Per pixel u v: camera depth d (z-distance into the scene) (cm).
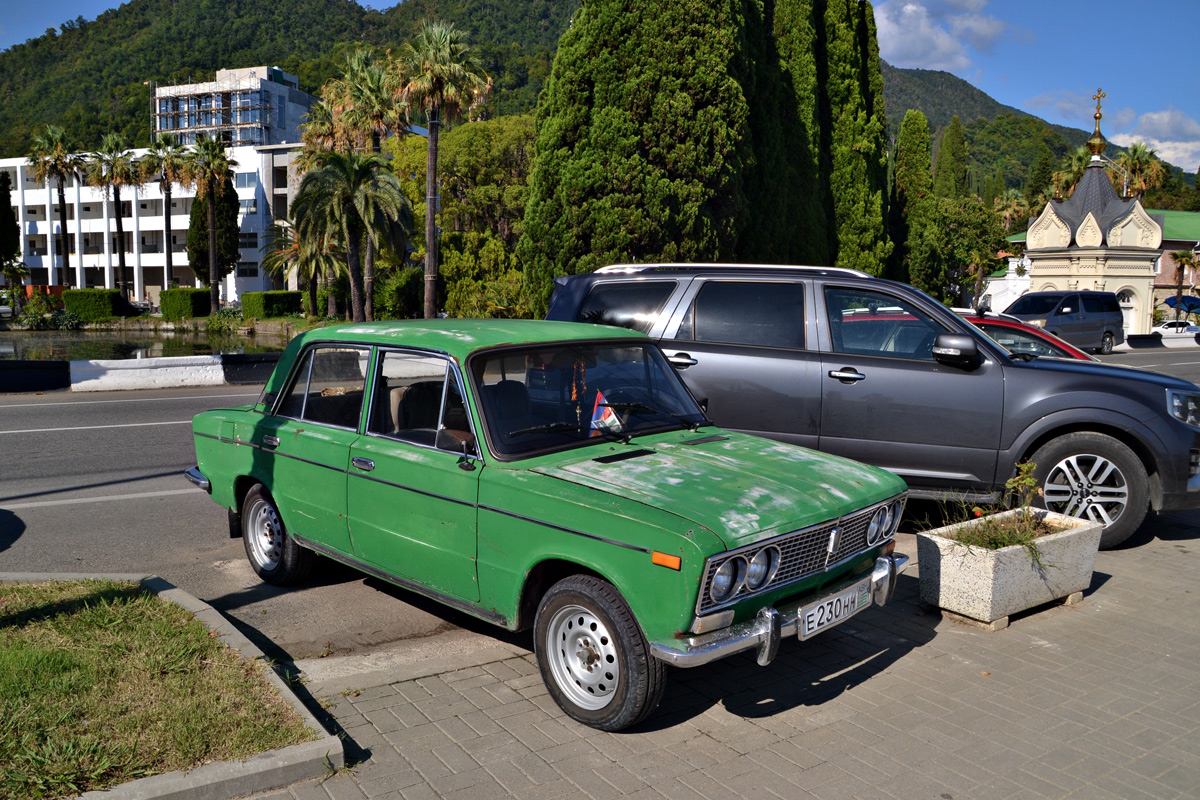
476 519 414
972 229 5197
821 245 3083
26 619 466
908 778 347
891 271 3981
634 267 754
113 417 1362
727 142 2192
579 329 498
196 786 317
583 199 2184
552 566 401
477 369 432
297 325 5919
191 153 6850
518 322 511
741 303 702
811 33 3025
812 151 3031
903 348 658
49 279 9775
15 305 6975
